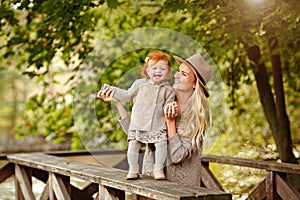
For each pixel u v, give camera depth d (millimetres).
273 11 5203
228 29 5352
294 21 4984
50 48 6230
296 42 5656
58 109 7711
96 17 7004
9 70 14102
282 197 4402
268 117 6746
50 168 4539
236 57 7145
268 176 4492
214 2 5328
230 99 7953
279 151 6727
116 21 7719
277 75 6703
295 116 8945
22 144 11797
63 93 7598
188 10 5273
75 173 4078
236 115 7941
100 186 3758
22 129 8172
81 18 5758
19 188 5465
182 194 2963
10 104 14117
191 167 3236
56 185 4523
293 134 8859
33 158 5168
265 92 6707
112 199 3639
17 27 6844
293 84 6953
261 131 8641
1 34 6738
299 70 6152
